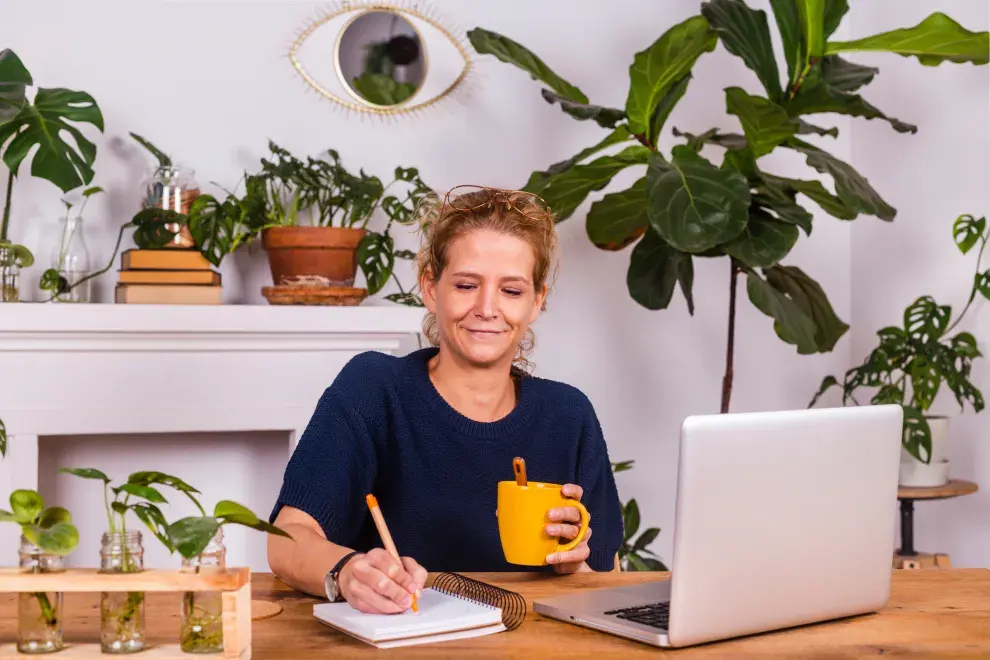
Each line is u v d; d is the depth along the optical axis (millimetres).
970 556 2957
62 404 2549
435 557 1552
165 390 2627
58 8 2812
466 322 1473
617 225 2939
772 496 1082
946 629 1143
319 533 1419
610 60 3287
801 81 2711
